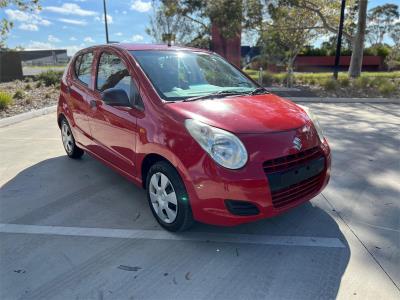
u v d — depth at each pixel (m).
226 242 3.21
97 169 5.05
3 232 3.38
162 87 3.51
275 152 2.87
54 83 14.69
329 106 10.66
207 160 2.82
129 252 3.06
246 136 2.86
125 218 3.65
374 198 4.07
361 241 3.21
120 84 3.86
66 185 4.49
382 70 37.50
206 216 2.93
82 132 4.73
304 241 3.22
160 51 4.11
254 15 16.00
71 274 2.77
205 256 3.00
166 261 2.93
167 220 3.33
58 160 5.45
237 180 2.75
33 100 10.62
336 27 18.12
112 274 2.77
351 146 6.12
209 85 3.95
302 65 37.47
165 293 2.56
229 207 2.82
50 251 3.07
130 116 3.56
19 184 4.52
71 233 3.37
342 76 17.31
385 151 5.83
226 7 15.72
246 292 2.56
